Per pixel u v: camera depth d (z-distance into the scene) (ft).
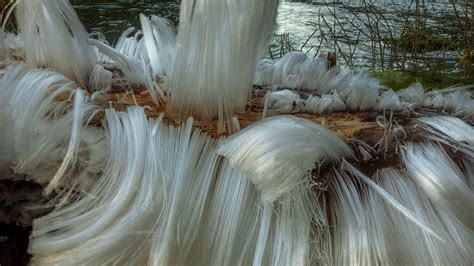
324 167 3.02
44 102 3.27
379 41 10.20
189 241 2.91
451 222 2.91
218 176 3.05
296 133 2.94
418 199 2.98
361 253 2.81
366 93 3.64
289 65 4.22
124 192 3.04
